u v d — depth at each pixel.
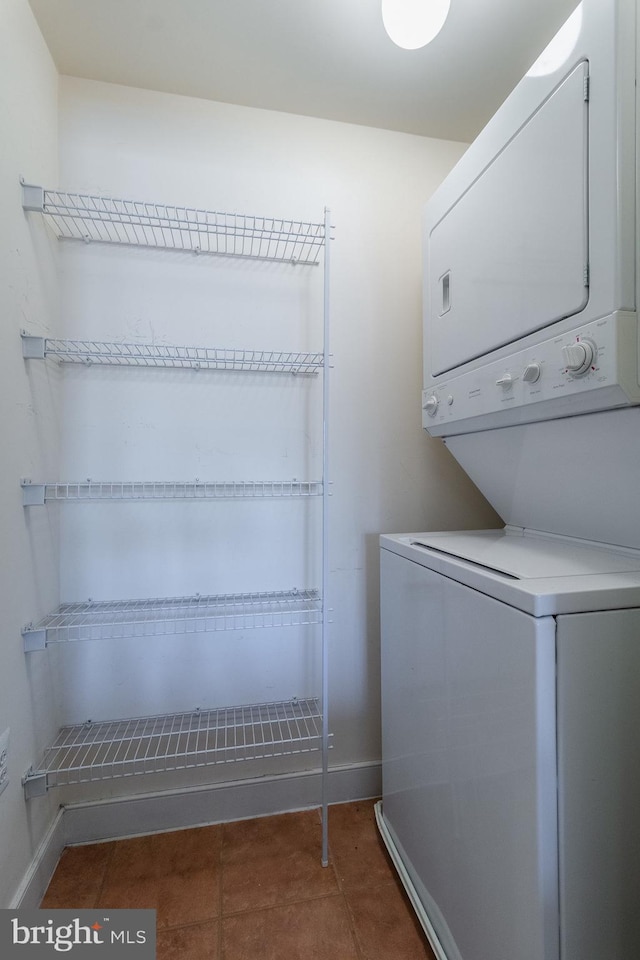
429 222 1.76
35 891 1.43
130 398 1.79
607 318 0.92
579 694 0.89
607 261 0.93
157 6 1.47
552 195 1.08
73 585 1.76
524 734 0.90
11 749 1.33
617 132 0.90
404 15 1.37
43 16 1.50
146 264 1.80
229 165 1.87
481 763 1.06
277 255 1.92
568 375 1.02
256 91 1.81
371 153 2.02
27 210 1.46
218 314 1.86
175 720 1.80
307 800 1.91
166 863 1.62
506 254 1.26
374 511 2.03
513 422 1.32
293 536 1.94
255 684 1.90
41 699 1.56
